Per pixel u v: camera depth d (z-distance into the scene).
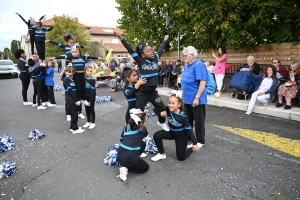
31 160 4.08
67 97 5.32
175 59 12.34
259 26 7.76
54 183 3.35
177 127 3.70
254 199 2.86
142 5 12.45
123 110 7.48
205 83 4.09
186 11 8.73
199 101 4.20
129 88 4.19
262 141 4.55
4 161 4.05
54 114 7.22
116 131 5.49
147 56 3.89
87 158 4.12
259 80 6.71
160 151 3.92
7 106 8.56
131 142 3.38
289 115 5.82
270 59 8.03
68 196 3.04
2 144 4.52
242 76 7.39
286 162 3.72
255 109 6.50
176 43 12.31
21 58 8.46
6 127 6.03
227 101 7.37
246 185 3.15
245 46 8.47
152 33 12.70
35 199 3.00
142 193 3.05
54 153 4.35
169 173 3.52
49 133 5.48
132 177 3.45
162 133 3.84
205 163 3.78
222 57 7.93
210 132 5.14
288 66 7.61
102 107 7.98
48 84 8.16
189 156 4.04
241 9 7.95
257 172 3.46
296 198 2.85
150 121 6.12
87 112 5.77
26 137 5.24
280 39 7.79
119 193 3.07
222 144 4.48
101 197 3.00
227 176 3.38
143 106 3.99
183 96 4.39
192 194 3.00
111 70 14.24
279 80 6.64
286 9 7.50
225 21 7.95
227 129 5.28
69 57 6.54
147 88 3.93
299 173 3.39
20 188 3.25
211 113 6.64
